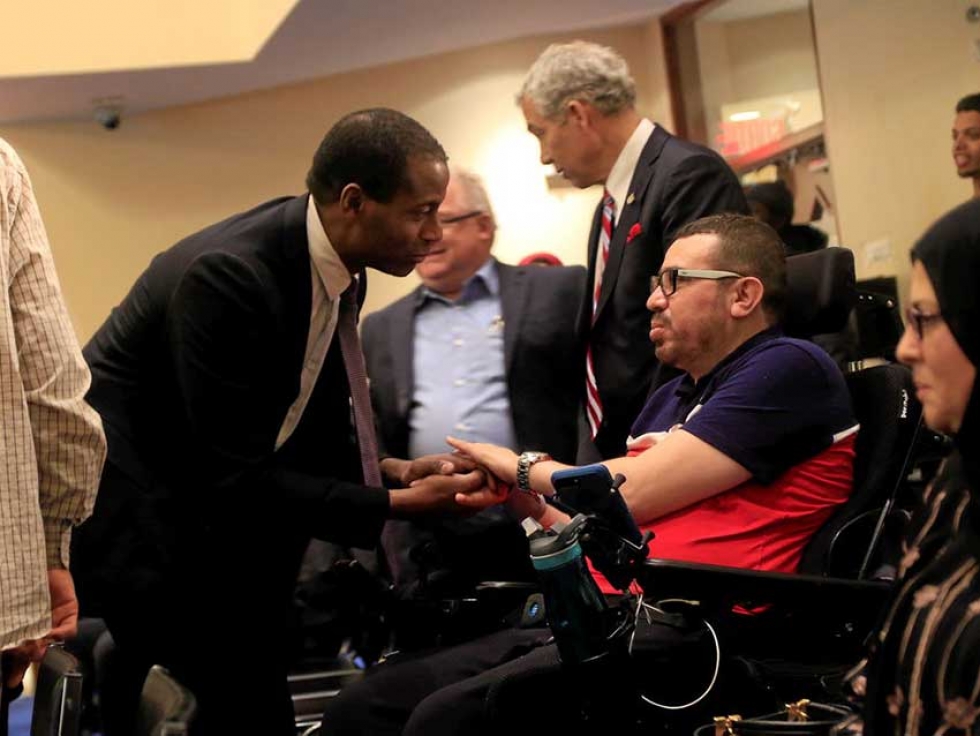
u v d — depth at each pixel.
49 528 2.05
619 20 6.28
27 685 5.84
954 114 4.43
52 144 6.39
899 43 4.70
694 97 6.15
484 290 3.48
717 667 2.09
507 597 2.73
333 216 2.52
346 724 2.43
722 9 5.80
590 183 3.27
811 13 5.27
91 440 2.06
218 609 2.67
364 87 6.53
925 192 4.63
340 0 5.06
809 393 2.33
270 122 6.52
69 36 5.59
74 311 6.38
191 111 6.48
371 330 3.54
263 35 5.52
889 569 2.31
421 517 2.62
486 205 3.46
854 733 1.86
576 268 3.50
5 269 1.97
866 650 1.74
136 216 6.45
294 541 2.74
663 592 2.09
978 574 1.50
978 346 1.46
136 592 2.58
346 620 3.30
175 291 2.53
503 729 2.15
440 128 6.54
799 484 2.33
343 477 2.75
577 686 2.02
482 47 6.48
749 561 2.32
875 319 2.88
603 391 3.15
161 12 5.67
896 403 2.36
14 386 1.95
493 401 3.39
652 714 2.16
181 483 2.64
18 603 1.93
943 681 1.48
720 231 2.48
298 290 2.55
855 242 5.10
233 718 2.70
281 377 2.57
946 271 1.46
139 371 2.62
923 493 1.65
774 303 2.47
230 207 6.50
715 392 2.40
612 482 2.04
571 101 3.15
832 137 5.18
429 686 2.42
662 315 2.49
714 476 2.31
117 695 3.08
